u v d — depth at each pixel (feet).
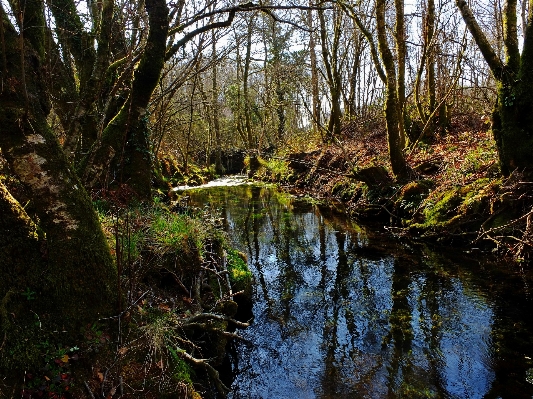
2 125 9.61
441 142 42.04
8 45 10.27
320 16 57.31
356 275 23.07
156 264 15.37
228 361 15.21
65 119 23.71
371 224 34.09
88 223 10.75
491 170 27.12
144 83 20.97
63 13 23.45
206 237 19.53
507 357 14.48
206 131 95.91
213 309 15.43
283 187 58.85
